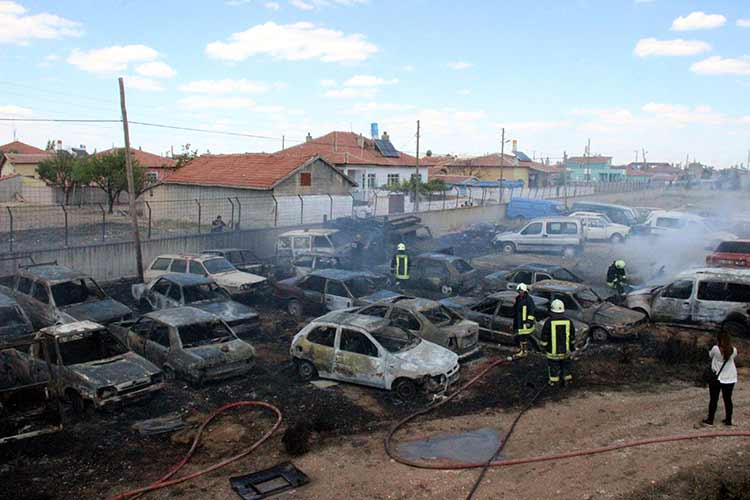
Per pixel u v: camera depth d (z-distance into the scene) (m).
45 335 11.03
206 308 15.27
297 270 20.42
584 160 114.56
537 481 7.86
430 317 13.24
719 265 21.14
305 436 9.14
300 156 35.25
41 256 19.14
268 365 13.12
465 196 50.31
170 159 55.44
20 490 7.86
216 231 26.70
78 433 9.65
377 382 11.36
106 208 43.28
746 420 9.65
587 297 15.24
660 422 9.70
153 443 9.34
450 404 10.87
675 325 15.55
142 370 10.79
